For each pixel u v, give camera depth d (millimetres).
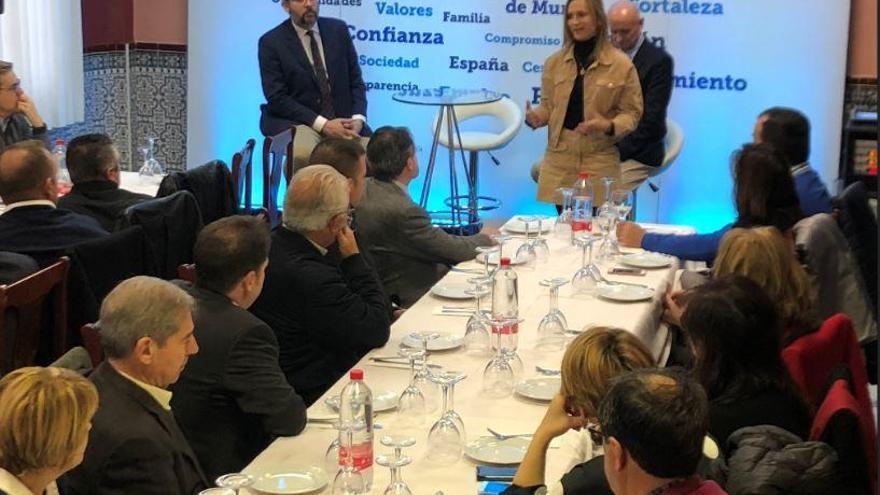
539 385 3012
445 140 7336
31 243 4191
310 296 3320
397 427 2752
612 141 5789
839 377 3018
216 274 2844
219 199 5305
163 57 8070
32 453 2029
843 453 2633
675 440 1879
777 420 2732
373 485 2432
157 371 2447
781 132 4605
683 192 7355
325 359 3438
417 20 7551
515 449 2602
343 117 7020
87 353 2785
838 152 7027
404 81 7656
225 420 2783
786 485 2350
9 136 5898
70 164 4770
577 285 4008
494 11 7445
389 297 4449
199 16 7859
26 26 7027
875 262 4496
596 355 2275
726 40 7082
